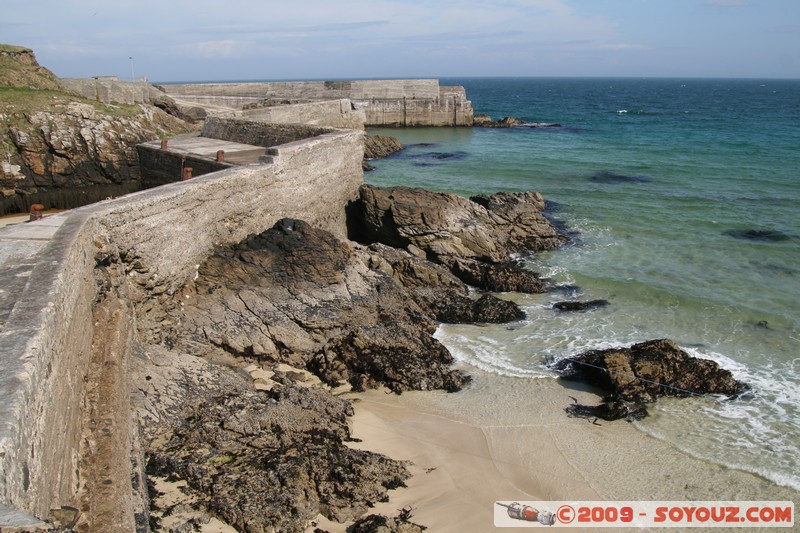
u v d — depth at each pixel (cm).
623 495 1199
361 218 2541
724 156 4853
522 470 1266
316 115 4406
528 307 2084
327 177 2362
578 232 2856
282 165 2031
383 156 4950
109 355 1138
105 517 788
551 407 1502
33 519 449
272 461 1156
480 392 1565
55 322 809
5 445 515
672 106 11750
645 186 3769
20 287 881
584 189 3694
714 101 13762
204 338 1543
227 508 1034
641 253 2575
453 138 6162
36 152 2995
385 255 2186
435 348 1711
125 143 3231
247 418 1248
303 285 1764
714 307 2039
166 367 1333
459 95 7019
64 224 1209
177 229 1573
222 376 1390
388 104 6812
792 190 3625
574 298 2155
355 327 1684
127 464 959
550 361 1720
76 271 1055
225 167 2134
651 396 1525
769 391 1559
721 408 1491
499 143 5781
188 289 1630
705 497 1195
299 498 1082
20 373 631
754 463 1292
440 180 3975
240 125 2925
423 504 1140
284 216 2086
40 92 3244
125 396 1109
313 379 1584
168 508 1026
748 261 2473
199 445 1178
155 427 1194
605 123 7875
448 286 2150
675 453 1329
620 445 1356
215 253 1748
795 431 1398
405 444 1338
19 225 1199
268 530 1016
